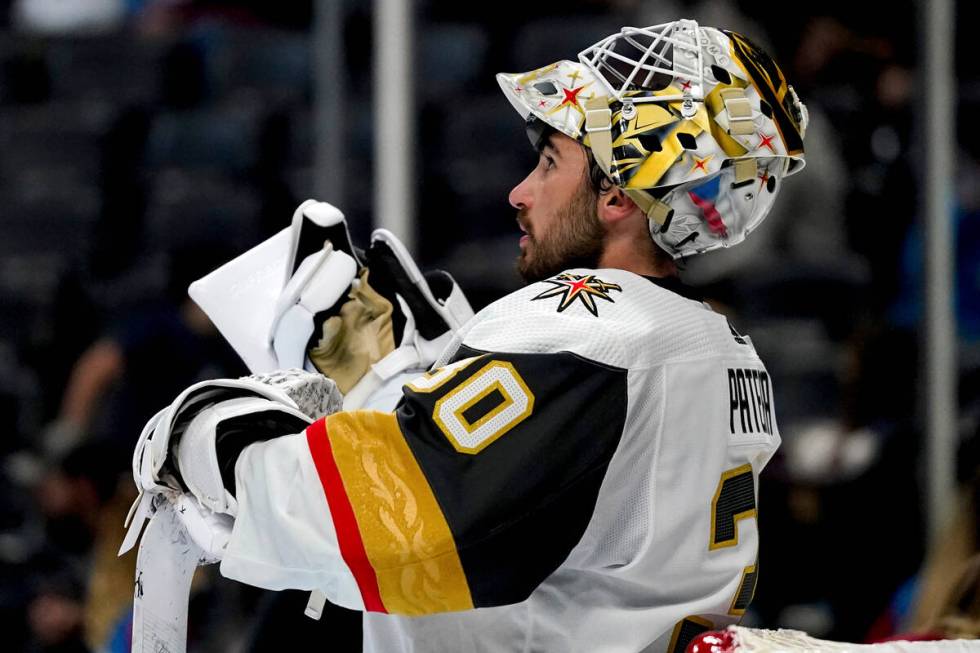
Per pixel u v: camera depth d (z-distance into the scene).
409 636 4.75
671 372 4.65
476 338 4.59
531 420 4.36
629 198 4.89
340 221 5.53
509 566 4.33
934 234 11.02
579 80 4.89
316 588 4.44
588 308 4.59
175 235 16.53
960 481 10.90
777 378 13.54
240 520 4.43
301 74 17.91
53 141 17.67
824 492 11.33
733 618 4.92
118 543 11.20
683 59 4.80
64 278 14.97
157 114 17.69
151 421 4.79
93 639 11.15
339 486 4.30
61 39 18.48
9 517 14.05
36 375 14.80
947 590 6.63
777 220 13.55
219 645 10.51
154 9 18.56
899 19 13.52
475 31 17.16
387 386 5.48
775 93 4.95
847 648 4.66
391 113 10.10
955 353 11.66
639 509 4.60
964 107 13.70
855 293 13.45
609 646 4.62
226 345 13.60
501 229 15.79
